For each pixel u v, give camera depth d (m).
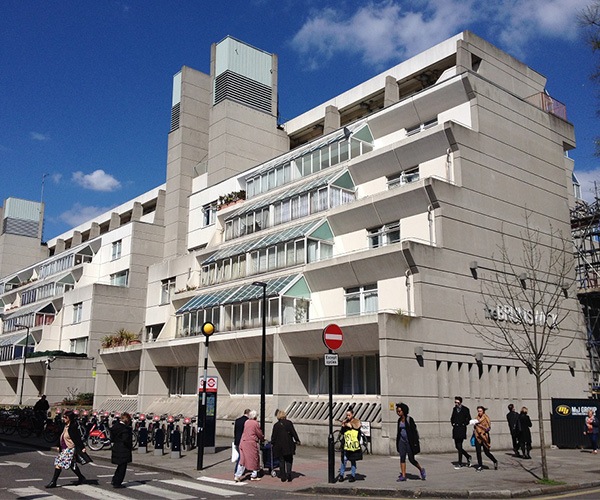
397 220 29.80
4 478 16.33
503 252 29.81
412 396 24.47
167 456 21.97
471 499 13.59
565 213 35.41
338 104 44.03
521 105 34.06
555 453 24.95
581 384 32.97
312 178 36.00
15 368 55.84
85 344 53.91
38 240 86.31
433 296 26.56
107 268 59.88
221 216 41.84
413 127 33.78
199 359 34.34
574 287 34.34
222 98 47.78
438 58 36.59
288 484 15.66
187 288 40.84
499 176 31.34
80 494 13.91
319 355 29.11
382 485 14.80
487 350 28.27
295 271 31.78
